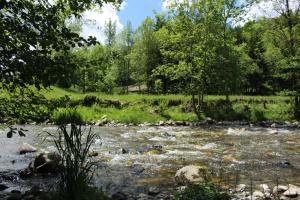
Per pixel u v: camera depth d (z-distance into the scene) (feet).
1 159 46.21
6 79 24.48
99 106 117.08
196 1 120.47
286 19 119.65
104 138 69.21
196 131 85.81
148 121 105.09
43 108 28.53
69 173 23.58
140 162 46.55
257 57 214.28
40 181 35.35
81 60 27.40
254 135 78.38
